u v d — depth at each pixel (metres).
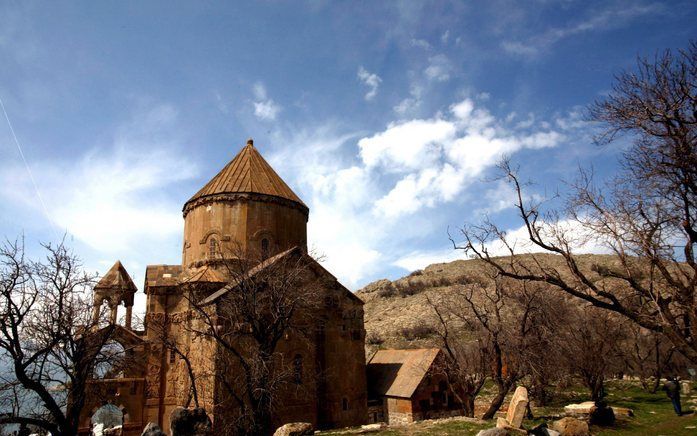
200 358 27.91
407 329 66.62
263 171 38.00
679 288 13.16
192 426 14.87
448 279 96.44
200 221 34.78
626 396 32.09
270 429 26.50
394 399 32.41
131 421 30.12
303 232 37.34
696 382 36.47
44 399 19.62
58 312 20.48
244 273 24.45
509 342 22.91
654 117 13.34
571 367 29.16
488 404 33.44
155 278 36.47
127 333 31.38
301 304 26.94
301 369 28.86
